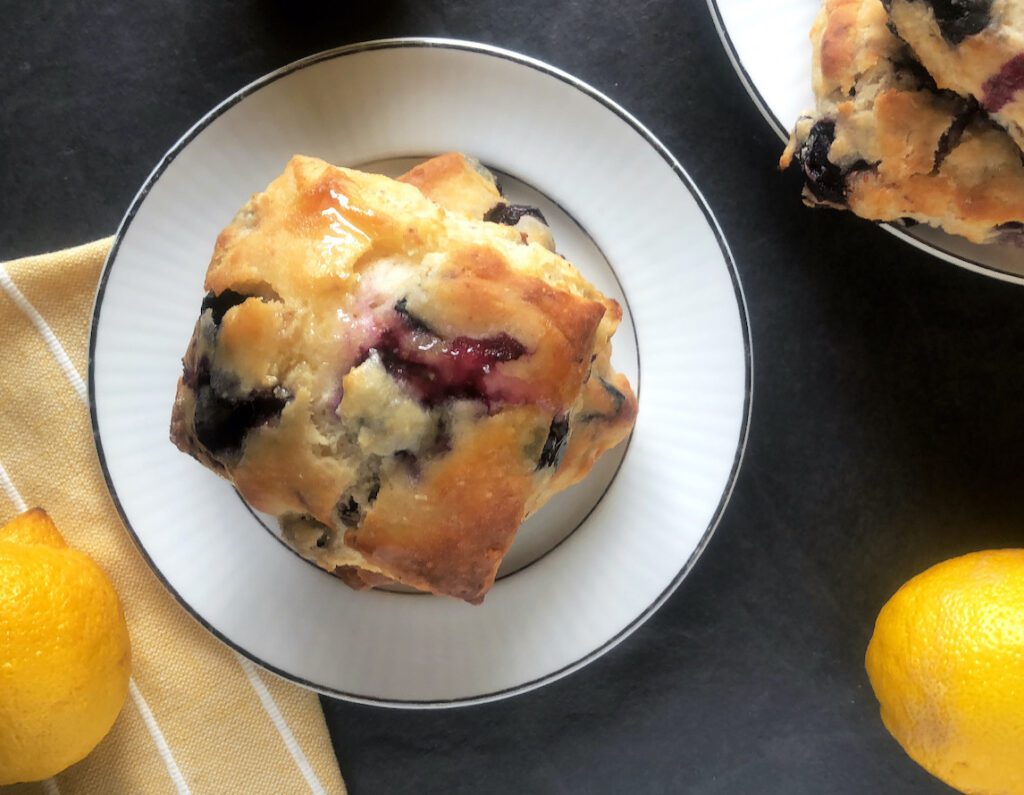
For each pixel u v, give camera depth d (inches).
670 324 15.8
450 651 16.0
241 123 15.3
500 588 16.0
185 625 16.5
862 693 16.9
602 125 15.5
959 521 16.6
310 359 13.1
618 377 15.2
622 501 15.9
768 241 16.5
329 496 13.3
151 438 15.8
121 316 15.5
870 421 16.6
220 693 16.5
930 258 16.4
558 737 17.0
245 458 13.5
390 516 13.3
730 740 17.0
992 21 13.3
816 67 14.9
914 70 14.4
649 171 15.5
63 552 15.5
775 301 16.6
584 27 16.3
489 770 17.0
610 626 15.9
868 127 14.5
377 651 16.0
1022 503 16.6
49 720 14.9
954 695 15.0
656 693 16.9
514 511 13.3
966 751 15.1
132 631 16.4
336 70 15.3
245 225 13.9
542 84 15.3
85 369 16.1
